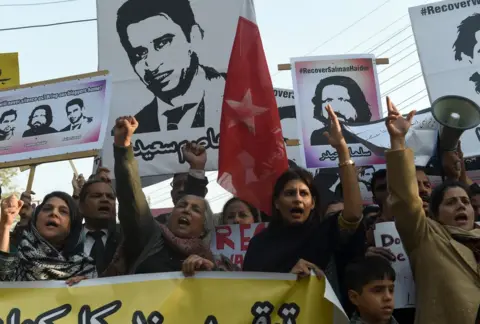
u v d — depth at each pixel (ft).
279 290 11.87
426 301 11.37
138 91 20.24
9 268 12.51
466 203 12.84
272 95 15.71
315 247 12.71
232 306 11.87
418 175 15.70
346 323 11.53
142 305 11.97
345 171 12.53
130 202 12.50
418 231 11.75
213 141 19.67
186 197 13.93
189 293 12.00
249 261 13.19
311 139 20.45
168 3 20.56
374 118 20.98
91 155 17.60
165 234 13.16
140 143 19.84
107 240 15.24
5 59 21.43
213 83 20.01
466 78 19.90
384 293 11.90
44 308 11.96
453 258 11.53
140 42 20.49
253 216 17.80
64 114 18.01
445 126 15.58
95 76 18.21
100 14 20.84
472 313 11.02
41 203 13.50
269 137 15.39
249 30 16.10
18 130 18.10
